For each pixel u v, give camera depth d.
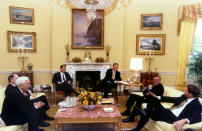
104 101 2.92
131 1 5.63
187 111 2.11
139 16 5.63
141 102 3.09
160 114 2.40
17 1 5.33
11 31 5.30
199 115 1.98
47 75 5.74
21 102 2.09
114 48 5.64
